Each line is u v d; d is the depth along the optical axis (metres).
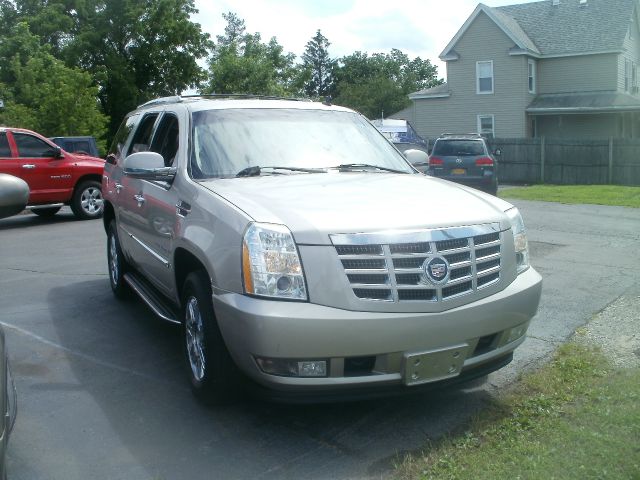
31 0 38.75
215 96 6.24
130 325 6.61
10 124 26.06
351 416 4.48
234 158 5.18
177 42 41.22
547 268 8.75
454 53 35.44
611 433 3.88
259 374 3.93
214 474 3.79
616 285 7.71
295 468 3.83
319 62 95.31
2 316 6.98
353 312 3.82
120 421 4.49
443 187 4.95
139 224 6.05
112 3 39.06
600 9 35.38
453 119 36.09
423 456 3.83
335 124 5.89
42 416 4.57
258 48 40.78
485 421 4.22
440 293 3.97
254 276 3.90
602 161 25.94
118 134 7.67
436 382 4.09
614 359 5.25
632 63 36.00
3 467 2.89
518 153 27.58
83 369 5.45
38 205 14.33
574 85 34.41
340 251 3.87
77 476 3.80
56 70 27.91
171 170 5.17
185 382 5.14
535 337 5.87
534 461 3.61
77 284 8.40
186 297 4.77
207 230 4.38
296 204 4.21
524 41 34.19
